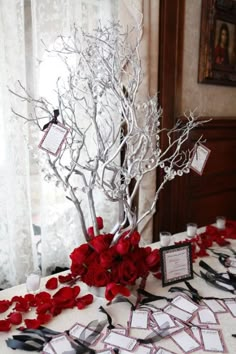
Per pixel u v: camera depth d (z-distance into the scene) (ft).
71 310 3.29
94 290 3.54
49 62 5.28
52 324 3.06
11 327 3.01
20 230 5.54
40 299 3.36
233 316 3.24
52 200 5.79
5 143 5.19
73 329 2.98
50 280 3.76
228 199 8.54
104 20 5.90
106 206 6.33
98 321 3.11
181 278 3.85
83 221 3.49
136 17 5.71
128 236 3.49
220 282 3.84
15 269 5.56
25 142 5.26
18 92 5.13
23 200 5.49
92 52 3.34
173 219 7.23
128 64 3.75
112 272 3.32
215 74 7.48
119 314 3.24
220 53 7.50
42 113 5.13
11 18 4.99
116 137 3.56
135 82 3.34
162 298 3.52
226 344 2.83
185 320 3.14
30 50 5.35
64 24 5.41
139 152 3.36
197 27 7.07
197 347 2.78
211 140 7.63
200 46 7.15
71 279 3.84
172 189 7.08
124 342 2.82
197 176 7.54
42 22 5.26
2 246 5.51
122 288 3.23
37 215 5.79
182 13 6.60
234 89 8.37
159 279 3.91
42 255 5.82
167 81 6.61
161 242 4.73
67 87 4.96
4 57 5.00
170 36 6.48
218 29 7.30
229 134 8.05
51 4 5.29
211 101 7.80
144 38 5.95
